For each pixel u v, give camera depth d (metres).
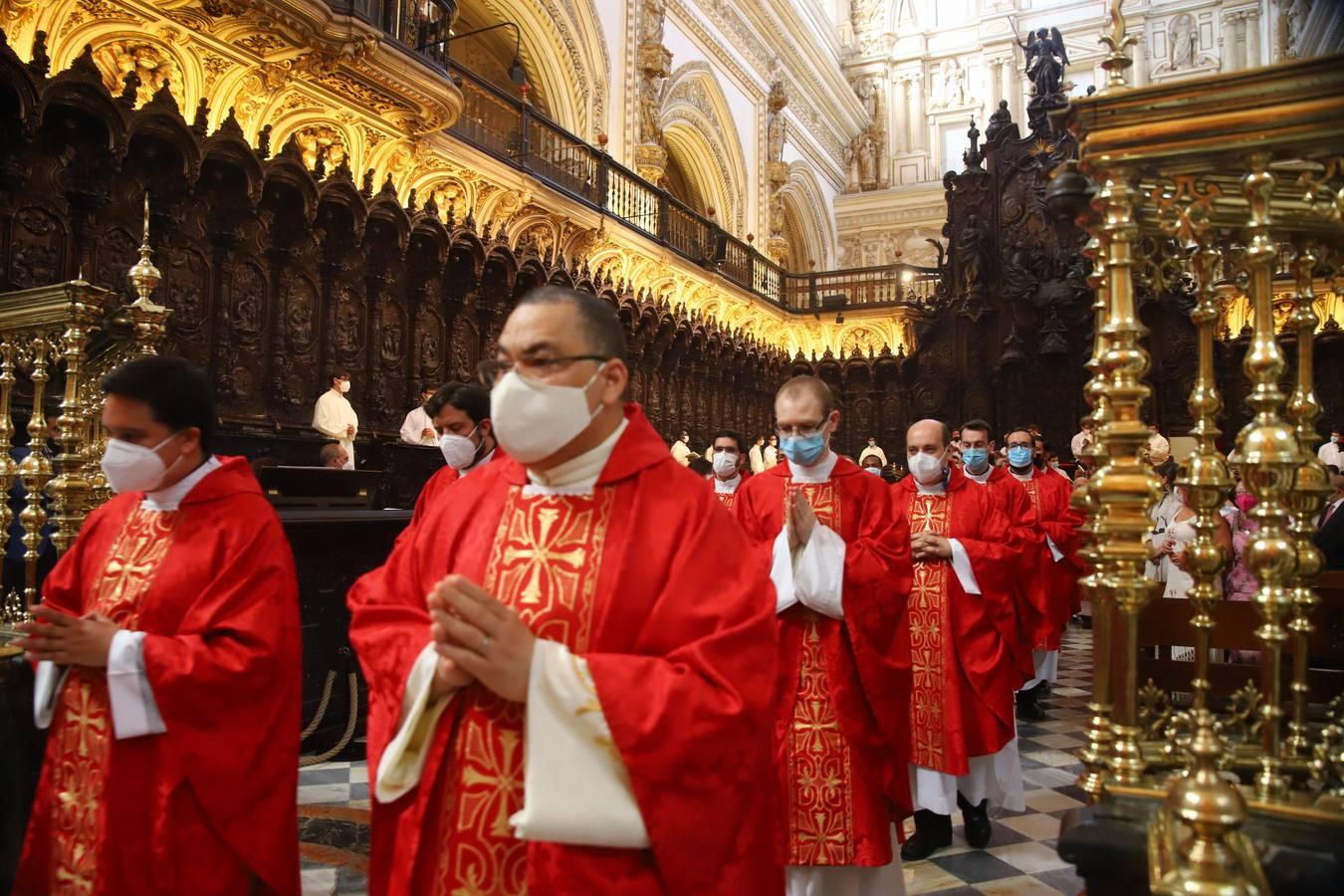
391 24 10.27
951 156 31.86
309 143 10.24
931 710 4.02
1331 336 15.86
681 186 25.20
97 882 2.07
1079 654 9.49
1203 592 1.83
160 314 3.40
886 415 23.08
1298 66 1.57
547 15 16.80
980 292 20.98
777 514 3.44
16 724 2.81
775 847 1.77
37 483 3.28
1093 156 1.73
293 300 9.95
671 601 1.56
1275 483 1.74
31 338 3.45
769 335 24.03
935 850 4.04
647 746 1.40
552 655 1.44
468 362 12.63
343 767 4.88
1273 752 1.73
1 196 7.24
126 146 7.86
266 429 9.51
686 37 21.97
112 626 2.12
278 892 2.25
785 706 3.06
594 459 1.71
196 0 8.33
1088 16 29.88
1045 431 20.39
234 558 2.25
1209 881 1.33
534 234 14.54
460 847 1.52
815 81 29.20
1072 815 1.67
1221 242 2.04
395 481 8.37
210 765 2.11
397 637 1.68
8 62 6.83
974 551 4.16
